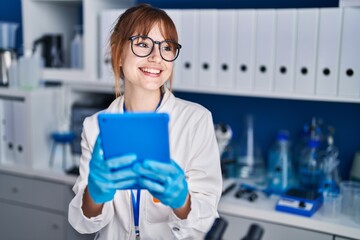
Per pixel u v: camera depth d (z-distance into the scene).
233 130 2.38
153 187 0.94
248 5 2.26
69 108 2.49
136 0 2.56
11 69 2.44
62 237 2.26
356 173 1.97
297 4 2.14
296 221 1.71
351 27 1.74
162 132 0.96
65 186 2.22
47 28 2.59
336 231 1.64
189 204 1.10
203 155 1.30
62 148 2.56
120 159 0.92
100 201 0.99
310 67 1.84
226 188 1.97
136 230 1.32
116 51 1.28
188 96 2.48
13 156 2.41
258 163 2.28
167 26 1.24
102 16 2.24
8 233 2.45
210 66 2.03
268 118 2.29
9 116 2.39
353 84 1.77
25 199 2.36
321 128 2.17
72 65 2.52
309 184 2.00
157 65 1.23
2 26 2.55
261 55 1.92
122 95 1.41
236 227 1.84
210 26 2.00
